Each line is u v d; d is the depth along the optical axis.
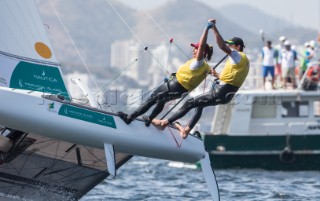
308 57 99.19
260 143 92.31
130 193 66.56
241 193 67.12
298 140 92.62
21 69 49.00
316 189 71.00
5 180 53.34
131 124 49.03
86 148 51.78
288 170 92.19
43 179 54.31
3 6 48.50
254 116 94.69
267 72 96.56
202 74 48.97
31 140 49.88
